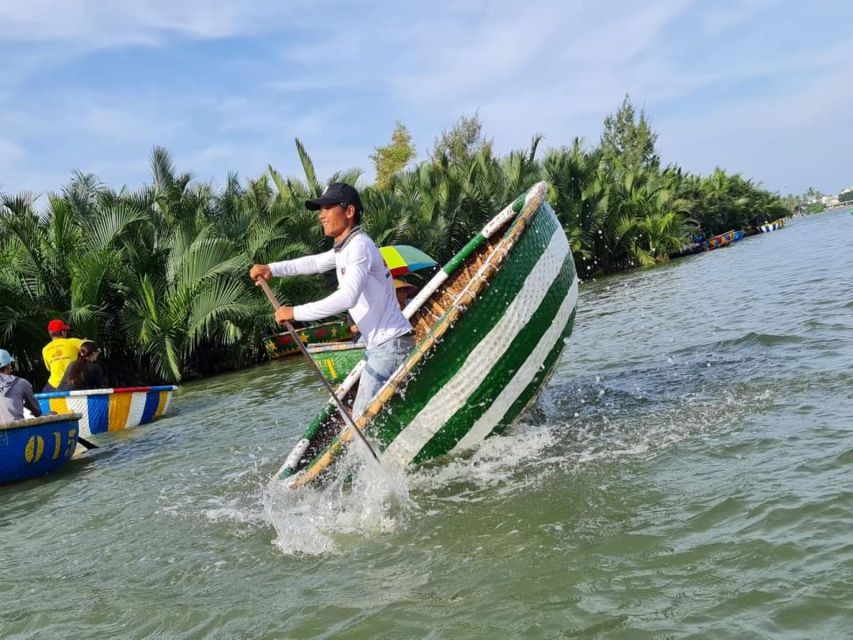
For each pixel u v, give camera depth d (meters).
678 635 2.66
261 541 4.42
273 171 27.50
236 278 18.69
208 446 7.69
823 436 4.39
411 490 4.82
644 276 26.77
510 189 30.11
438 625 3.02
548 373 5.51
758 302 11.47
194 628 3.38
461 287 7.04
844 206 193.75
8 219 16.16
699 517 3.59
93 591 4.00
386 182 46.00
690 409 5.59
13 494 6.77
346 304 4.57
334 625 3.18
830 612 2.63
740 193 66.94
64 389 10.03
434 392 4.91
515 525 3.93
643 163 60.19
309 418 8.41
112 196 18.81
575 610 2.94
